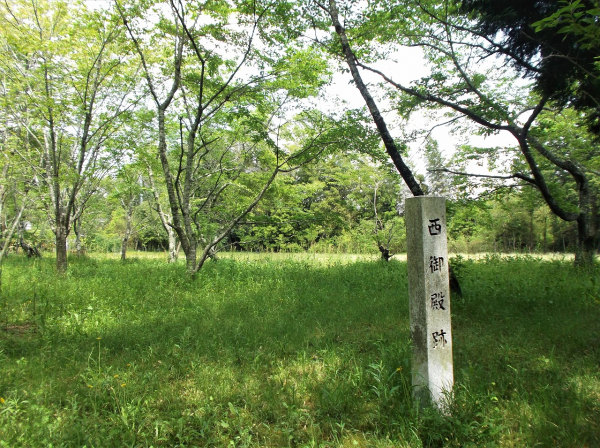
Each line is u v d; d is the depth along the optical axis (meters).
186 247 10.29
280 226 15.11
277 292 8.41
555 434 2.92
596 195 13.69
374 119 7.17
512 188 10.50
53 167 12.39
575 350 4.69
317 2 7.93
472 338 5.23
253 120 9.92
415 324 3.38
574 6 3.42
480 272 11.18
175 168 15.70
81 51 11.80
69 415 3.20
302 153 10.15
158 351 4.79
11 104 11.69
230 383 3.87
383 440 2.91
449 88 8.45
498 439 2.92
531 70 7.56
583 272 10.41
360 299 7.70
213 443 2.93
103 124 12.34
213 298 7.88
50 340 5.12
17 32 11.65
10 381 3.80
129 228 18.88
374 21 7.98
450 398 3.28
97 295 7.91
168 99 10.15
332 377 3.97
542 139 11.05
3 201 14.37
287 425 3.13
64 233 12.34
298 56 9.88
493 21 7.24
